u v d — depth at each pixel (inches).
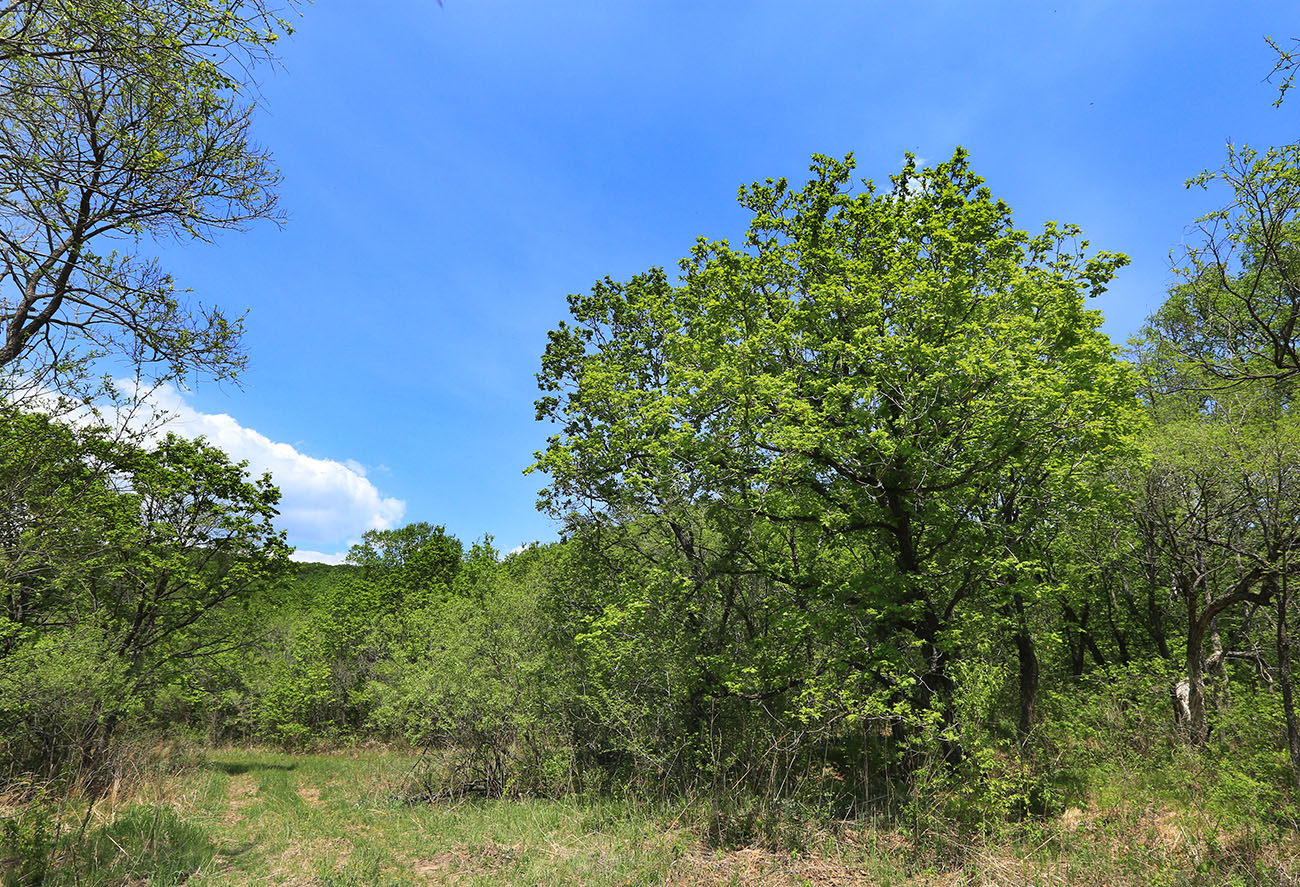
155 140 292.2
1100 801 406.3
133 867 376.2
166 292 338.0
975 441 476.1
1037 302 466.3
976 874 340.8
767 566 578.6
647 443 608.7
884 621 487.5
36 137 242.8
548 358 799.7
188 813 522.9
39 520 374.9
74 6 210.2
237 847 457.7
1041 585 491.8
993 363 423.8
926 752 434.9
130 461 432.5
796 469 491.8
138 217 304.2
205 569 870.4
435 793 637.9
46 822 371.9
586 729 609.9
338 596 1846.7
